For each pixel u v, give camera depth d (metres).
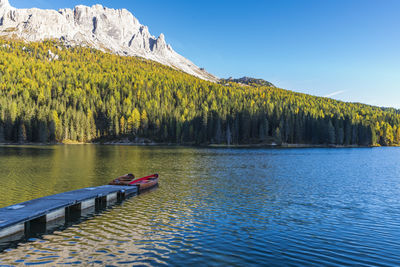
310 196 30.80
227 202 27.89
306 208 25.75
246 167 57.84
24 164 57.34
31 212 20.42
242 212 24.30
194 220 22.00
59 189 32.88
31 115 156.00
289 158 81.62
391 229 20.12
